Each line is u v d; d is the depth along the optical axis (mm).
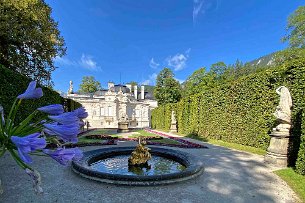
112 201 4371
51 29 18562
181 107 23953
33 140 804
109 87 66500
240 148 11453
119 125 28516
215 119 15586
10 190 4742
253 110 11453
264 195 4848
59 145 994
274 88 10117
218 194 4859
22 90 11188
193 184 5488
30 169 931
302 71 8445
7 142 929
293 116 8625
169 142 14453
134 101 64312
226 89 14250
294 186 5402
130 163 7445
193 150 11039
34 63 19469
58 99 18203
